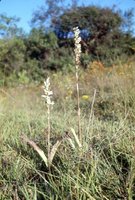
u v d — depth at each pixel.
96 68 10.91
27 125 4.05
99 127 3.65
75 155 2.51
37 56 26.95
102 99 6.25
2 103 5.95
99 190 2.14
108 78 7.98
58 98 7.86
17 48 24.53
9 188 2.37
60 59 26.14
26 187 2.30
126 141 2.78
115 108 5.16
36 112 5.33
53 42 26.95
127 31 26.38
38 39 27.06
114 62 9.62
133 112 3.99
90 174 2.20
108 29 26.56
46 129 3.64
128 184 2.17
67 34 28.02
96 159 2.43
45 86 2.44
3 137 3.42
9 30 24.73
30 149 3.00
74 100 7.30
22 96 8.39
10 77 18.84
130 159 2.44
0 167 2.70
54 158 2.65
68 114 4.93
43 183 2.34
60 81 10.01
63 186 2.18
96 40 26.00
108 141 2.84
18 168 2.62
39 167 2.61
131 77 6.93
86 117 5.03
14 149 3.06
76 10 27.73
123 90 5.97
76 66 2.68
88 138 2.83
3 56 22.97
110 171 2.36
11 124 4.00
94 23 26.94
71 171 2.26
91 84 8.58
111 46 25.17
